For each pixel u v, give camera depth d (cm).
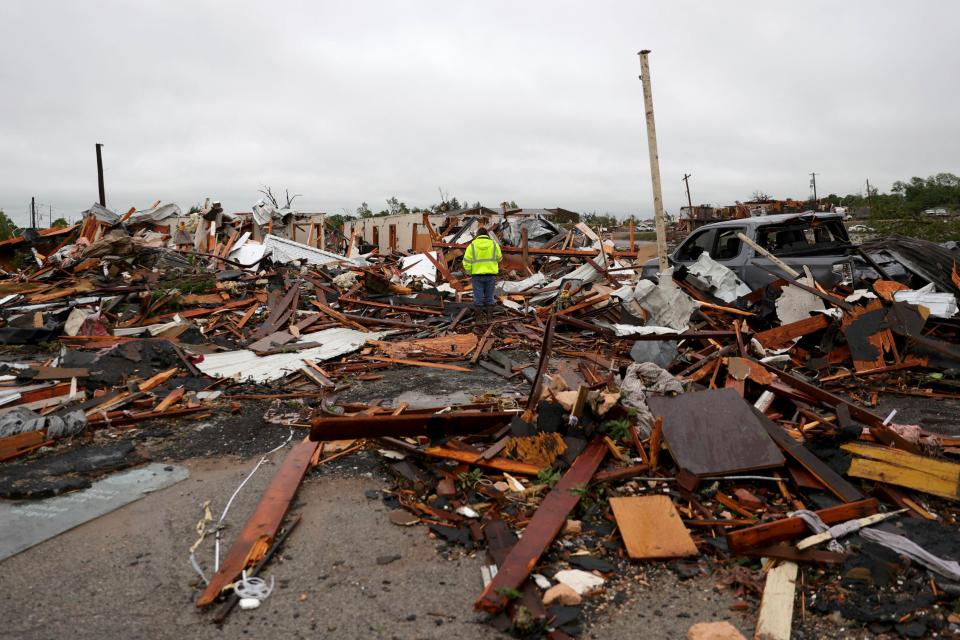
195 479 439
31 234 1719
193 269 1313
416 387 689
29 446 488
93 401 605
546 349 499
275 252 1636
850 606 282
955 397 610
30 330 902
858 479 389
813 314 753
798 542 326
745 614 286
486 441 460
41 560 332
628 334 751
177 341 873
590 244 1736
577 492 377
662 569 322
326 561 331
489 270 1053
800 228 916
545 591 303
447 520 369
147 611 290
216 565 327
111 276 1276
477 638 271
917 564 305
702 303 828
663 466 418
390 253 2019
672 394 495
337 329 967
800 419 491
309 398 642
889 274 922
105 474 444
